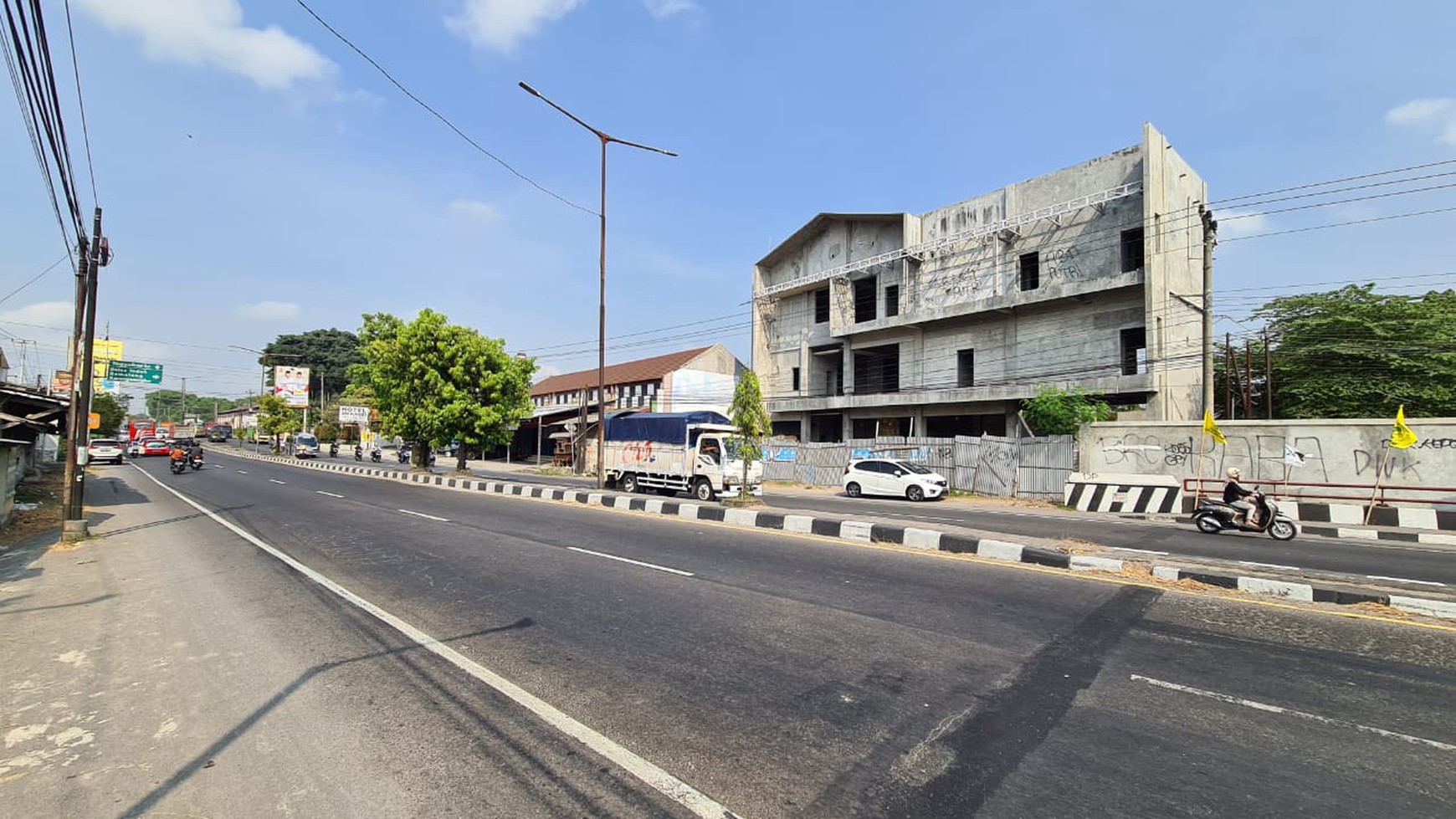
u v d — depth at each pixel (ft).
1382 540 44.04
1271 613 20.74
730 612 20.67
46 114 21.52
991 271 99.60
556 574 26.22
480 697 13.99
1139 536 41.09
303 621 19.67
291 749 11.75
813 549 32.42
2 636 18.52
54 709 13.50
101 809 9.88
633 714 13.15
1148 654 16.87
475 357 96.99
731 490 60.08
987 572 26.73
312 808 9.87
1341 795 10.33
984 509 62.64
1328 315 89.61
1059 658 16.56
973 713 13.30
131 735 12.32
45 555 31.53
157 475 91.40
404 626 19.11
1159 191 83.41
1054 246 93.76
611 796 10.23
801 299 131.03
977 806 9.92
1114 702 13.88
